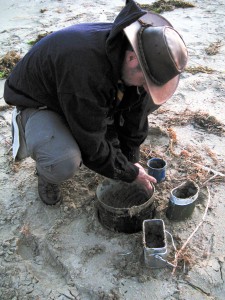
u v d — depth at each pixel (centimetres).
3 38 478
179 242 223
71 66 178
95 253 221
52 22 512
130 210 218
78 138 199
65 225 238
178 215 231
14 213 249
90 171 273
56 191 247
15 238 233
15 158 235
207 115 321
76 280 208
